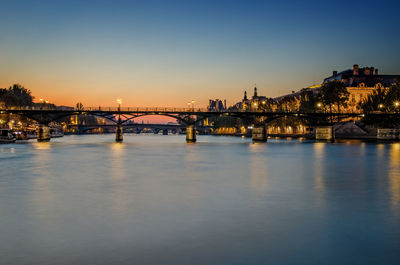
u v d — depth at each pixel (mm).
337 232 19297
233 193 30578
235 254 16188
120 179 39219
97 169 48781
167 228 20016
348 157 67125
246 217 22375
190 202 26828
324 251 16578
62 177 40812
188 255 16031
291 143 121188
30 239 18188
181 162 59062
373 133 138250
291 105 179125
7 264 15094
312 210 24266
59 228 20094
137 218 22156
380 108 135250
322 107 151000
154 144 122688
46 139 132375
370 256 16000
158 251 16516
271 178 40062
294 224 20844
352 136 142875
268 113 125312
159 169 48906
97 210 24266
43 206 25484
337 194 30109
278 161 60531
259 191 31609
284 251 16547
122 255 16016
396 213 23484
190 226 20391
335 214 23141
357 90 183000
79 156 70500
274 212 23672
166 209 24547
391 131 121312
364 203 26484
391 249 16812
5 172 45312
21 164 55125
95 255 16031
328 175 42500
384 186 34375
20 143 121938
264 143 123812
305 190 32094
